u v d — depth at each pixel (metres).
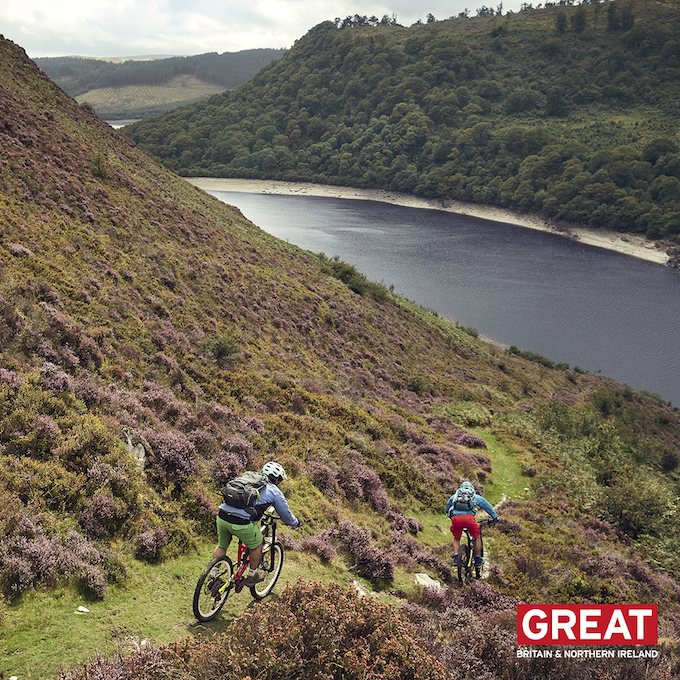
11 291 13.13
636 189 176.38
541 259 139.50
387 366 32.97
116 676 3.96
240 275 32.53
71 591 5.42
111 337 14.84
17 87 41.06
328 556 8.52
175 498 8.47
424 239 155.00
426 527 12.73
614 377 74.25
